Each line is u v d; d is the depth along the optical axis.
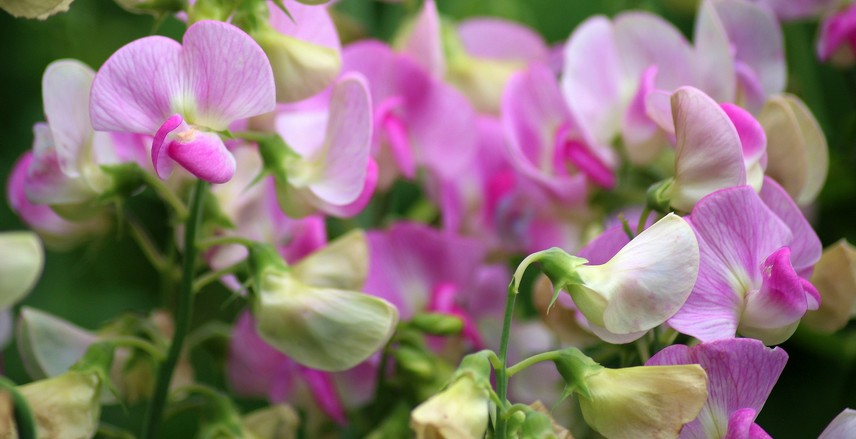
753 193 0.32
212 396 0.36
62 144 0.34
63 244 0.38
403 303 0.40
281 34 0.34
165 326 0.39
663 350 0.31
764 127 0.35
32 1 0.31
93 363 0.34
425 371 0.37
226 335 0.39
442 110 0.41
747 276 0.32
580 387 0.31
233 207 0.37
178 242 0.37
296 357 0.34
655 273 0.31
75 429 0.33
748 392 0.32
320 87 0.34
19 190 0.38
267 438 0.37
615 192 0.41
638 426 0.31
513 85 0.41
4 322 0.36
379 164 0.40
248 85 0.32
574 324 0.34
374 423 0.38
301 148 0.35
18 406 0.30
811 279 0.34
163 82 0.31
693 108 0.32
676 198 0.33
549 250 0.32
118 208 0.35
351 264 0.35
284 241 0.37
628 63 0.40
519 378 0.41
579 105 0.40
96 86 0.31
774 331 0.32
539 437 0.31
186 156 0.31
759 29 0.39
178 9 0.34
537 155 0.41
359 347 0.33
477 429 0.31
